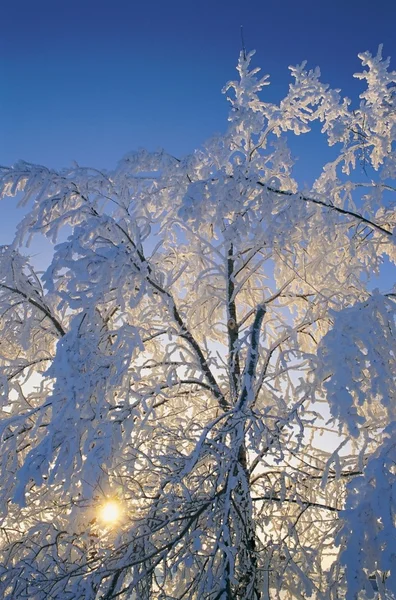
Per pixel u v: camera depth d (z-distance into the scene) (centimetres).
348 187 563
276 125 602
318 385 399
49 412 511
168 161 550
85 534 469
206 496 440
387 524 295
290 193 514
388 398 338
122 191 538
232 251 573
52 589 426
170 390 551
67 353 420
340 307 495
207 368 532
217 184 485
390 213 575
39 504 514
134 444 475
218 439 446
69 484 396
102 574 417
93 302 444
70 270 458
